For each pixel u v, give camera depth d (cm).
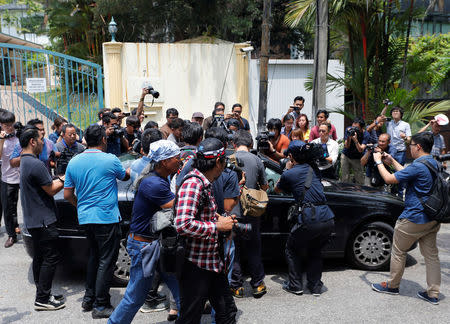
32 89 1003
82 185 390
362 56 1008
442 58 1321
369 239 525
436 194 413
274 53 1864
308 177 438
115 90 1120
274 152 601
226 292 312
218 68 1186
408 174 418
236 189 394
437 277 434
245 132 475
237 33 1441
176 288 383
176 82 1168
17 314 417
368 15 955
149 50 1140
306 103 1236
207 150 293
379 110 993
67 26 1539
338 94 1243
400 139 816
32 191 406
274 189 471
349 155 779
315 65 874
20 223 724
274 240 502
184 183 288
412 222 424
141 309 425
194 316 297
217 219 306
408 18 991
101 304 407
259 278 452
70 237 461
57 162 605
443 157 439
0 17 2517
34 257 426
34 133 412
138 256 333
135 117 739
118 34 1542
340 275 515
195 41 1252
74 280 505
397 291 458
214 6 1374
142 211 331
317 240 448
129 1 1288
